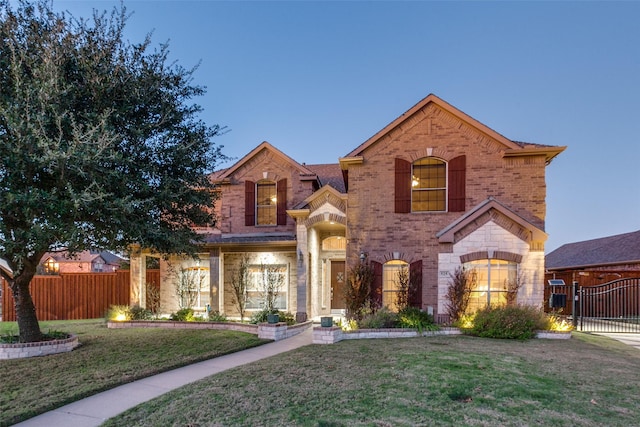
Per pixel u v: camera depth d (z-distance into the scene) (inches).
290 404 219.5
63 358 348.5
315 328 431.8
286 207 685.9
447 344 402.3
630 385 259.3
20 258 322.0
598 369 301.1
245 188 704.4
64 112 304.7
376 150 594.2
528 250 522.0
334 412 206.2
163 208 398.6
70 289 713.6
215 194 494.0
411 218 571.8
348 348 384.5
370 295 565.0
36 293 696.4
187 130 416.8
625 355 367.9
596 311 725.3
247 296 687.7
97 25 364.5
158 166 394.3
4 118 299.9
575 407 216.1
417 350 366.0
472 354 345.4
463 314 515.5
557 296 571.5
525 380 264.7
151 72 389.4
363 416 200.5
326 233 709.3
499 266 534.0
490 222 534.0
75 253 367.2
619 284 724.7
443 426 188.7
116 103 363.3
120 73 363.9
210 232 706.8
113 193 317.4
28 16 350.3
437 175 582.2
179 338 454.0
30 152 295.3
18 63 311.9
